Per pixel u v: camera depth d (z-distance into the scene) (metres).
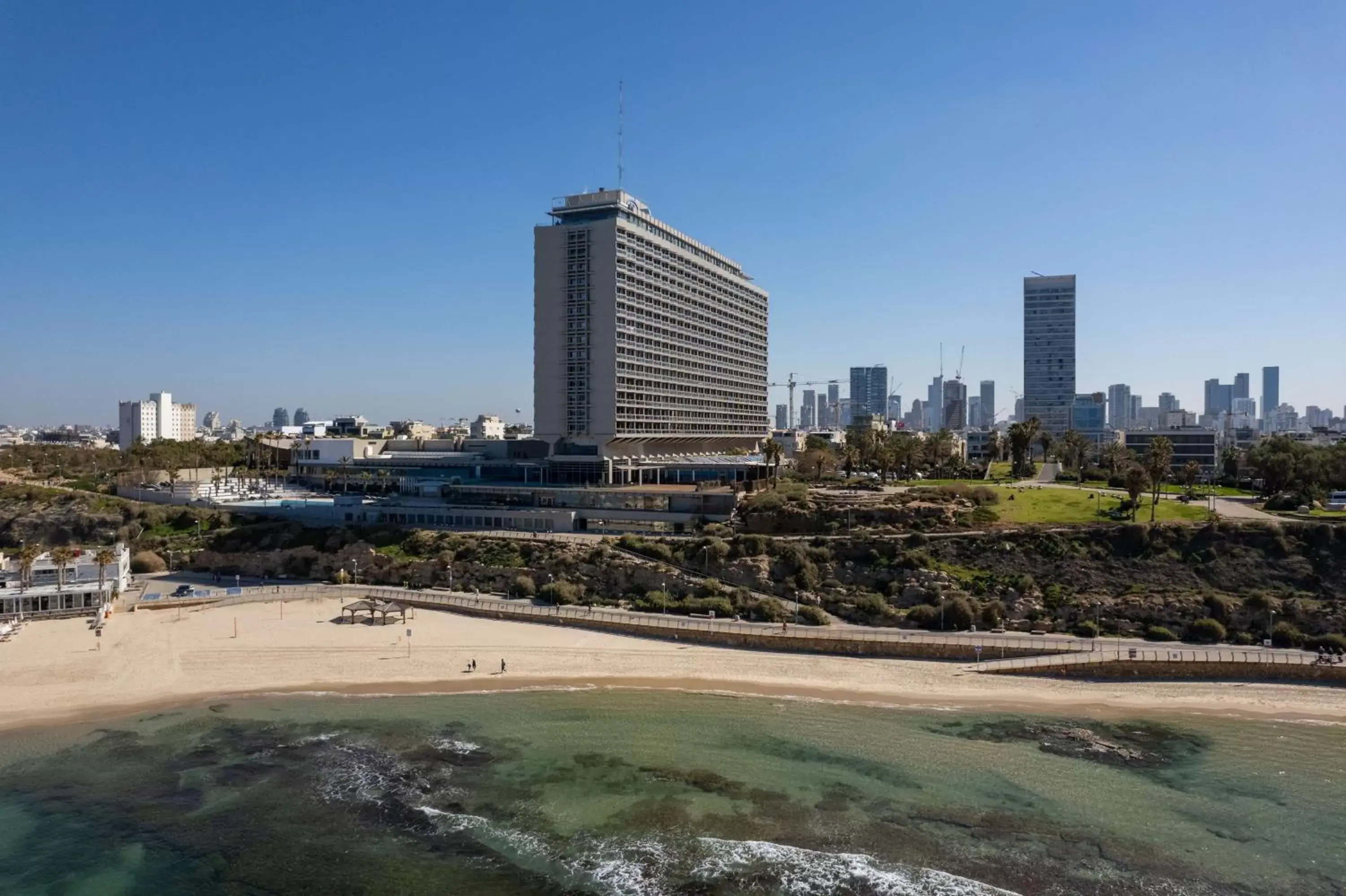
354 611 107.25
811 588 109.75
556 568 121.06
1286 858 52.97
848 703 79.69
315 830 56.38
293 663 90.62
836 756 67.88
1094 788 62.25
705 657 92.06
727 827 56.69
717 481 177.38
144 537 150.75
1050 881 50.50
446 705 79.38
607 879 50.91
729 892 49.50
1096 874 51.25
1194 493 146.25
